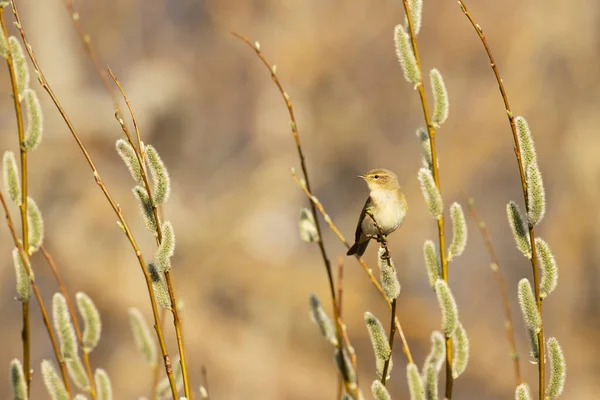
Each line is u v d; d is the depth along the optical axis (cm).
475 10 4203
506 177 3944
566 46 4156
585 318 3769
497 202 3891
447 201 3850
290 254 3619
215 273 3538
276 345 3388
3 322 3262
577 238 3884
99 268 3284
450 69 4150
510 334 841
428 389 741
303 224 823
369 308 3297
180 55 4200
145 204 695
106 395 742
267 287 3478
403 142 4053
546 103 4106
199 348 3294
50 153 3403
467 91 4088
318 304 830
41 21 3703
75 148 3447
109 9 3991
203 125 4075
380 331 748
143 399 829
